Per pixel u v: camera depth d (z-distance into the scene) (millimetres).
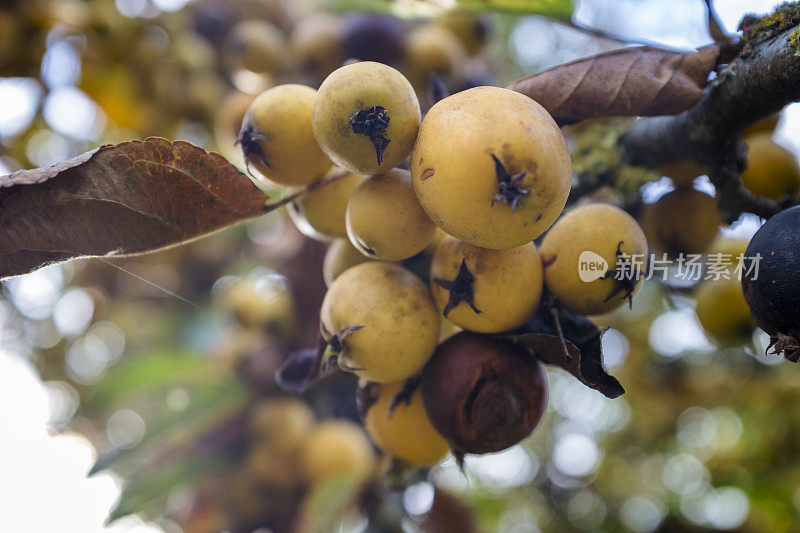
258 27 315
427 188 166
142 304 391
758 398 390
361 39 284
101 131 375
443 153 164
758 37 185
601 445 483
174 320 382
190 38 358
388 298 183
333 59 295
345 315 183
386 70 172
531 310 183
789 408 388
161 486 285
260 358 301
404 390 195
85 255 179
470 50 317
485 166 161
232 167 181
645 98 187
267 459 297
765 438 410
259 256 358
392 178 182
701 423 433
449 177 163
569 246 182
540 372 188
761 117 187
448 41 292
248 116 185
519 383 184
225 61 363
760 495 416
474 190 163
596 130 227
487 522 451
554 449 499
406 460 210
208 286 381
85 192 175
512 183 160
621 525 474
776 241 173
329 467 291
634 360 391
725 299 218
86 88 354
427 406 188
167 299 383
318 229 197
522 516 493
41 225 174
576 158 224
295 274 302
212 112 357
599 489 489
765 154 215
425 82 287
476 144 162
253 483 302
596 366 177
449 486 367
